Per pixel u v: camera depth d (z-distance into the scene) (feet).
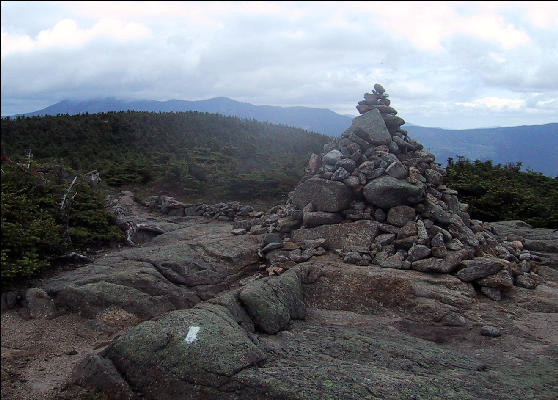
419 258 29.04
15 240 27.66
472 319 24.20
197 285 28.78
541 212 53.01
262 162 88.17
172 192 63.62
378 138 36.88
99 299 24.67
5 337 21.74
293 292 24.97
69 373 18.90
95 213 37.35
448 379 16.85
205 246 33.30
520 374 18.35
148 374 16.26
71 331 22.98
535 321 24.50
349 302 26.37
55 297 25.17
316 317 25.03
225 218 47.96
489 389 16.37
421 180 34.68
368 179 33.96
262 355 17.20
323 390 14.85
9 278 25.89
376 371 16.98
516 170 76.74
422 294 25.88
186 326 17.78
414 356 19.30
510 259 32.35
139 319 24.31
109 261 30.94
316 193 34.65
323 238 32.58
